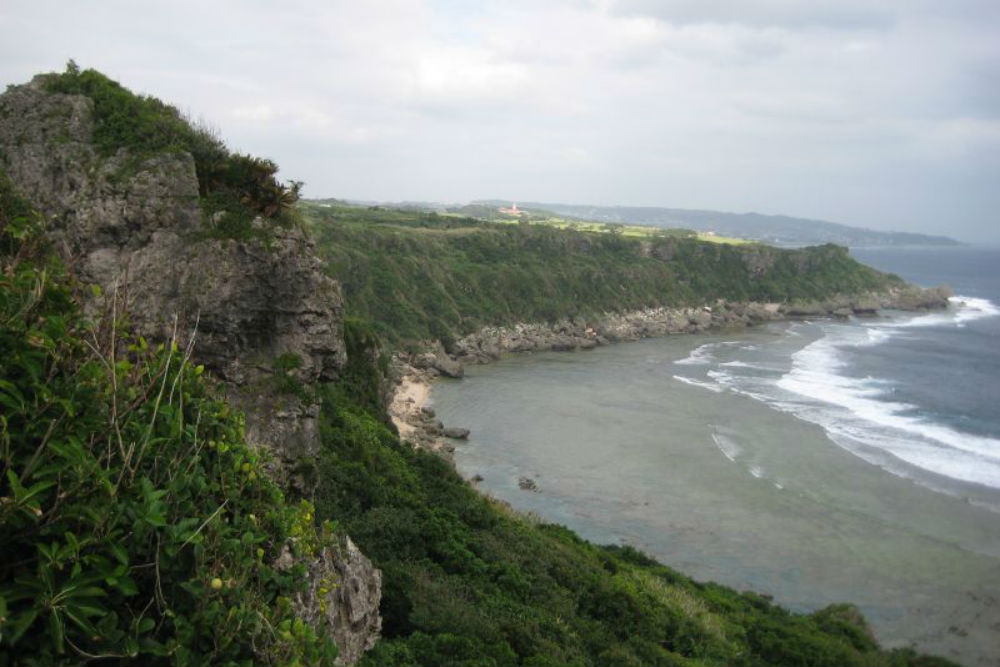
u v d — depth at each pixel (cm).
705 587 3978
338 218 14612
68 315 865
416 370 9725
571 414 7744
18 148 2017
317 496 2820
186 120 2141
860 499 5362
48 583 647
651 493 5484
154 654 727
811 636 3322
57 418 747
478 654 1988
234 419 1066
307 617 1116
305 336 2061
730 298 17188
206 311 1881
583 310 14088
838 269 19588
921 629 3750
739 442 6675
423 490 3772
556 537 4138
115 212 1897
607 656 2470
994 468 6038
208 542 829
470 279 13288
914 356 11631
